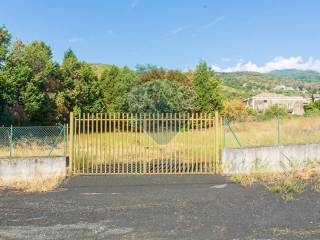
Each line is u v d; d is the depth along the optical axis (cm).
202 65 4584
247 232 738
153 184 1216
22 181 1253
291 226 774
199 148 1584
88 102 4028
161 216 855
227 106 4525
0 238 708
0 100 2591
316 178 1288
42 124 3200
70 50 4762
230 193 1078
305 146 1468
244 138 1881
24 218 844
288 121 2366
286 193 1066
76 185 1205
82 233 736
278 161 1424
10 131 1408
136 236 718
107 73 4897
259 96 8606
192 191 1109
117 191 1119
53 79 3428
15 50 3091
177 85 3406
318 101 6412
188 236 716
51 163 1314
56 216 859
